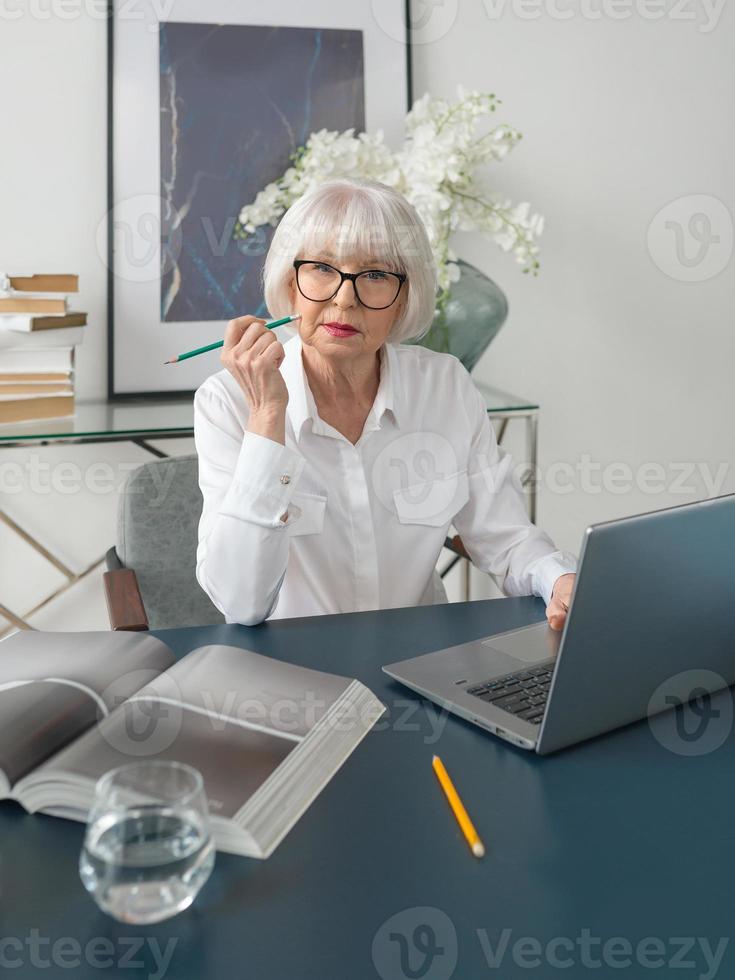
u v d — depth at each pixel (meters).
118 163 2.41
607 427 2.97
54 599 2.61
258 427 1.43
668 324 2.96
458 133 2.32
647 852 0.86
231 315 2.53
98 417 2.29
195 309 2.51
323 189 1.57
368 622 1.38
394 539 1.71
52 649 1.13
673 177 2.87
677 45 2.79
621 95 2.77
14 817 0.89
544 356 2.86
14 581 2.57
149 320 2.48
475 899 0.80
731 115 2.89
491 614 1.42
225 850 0.85
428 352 1.81
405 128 2.58
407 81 2.57
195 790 0.74
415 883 0.82
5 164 2.36
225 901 0.79
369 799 0.94
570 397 2.92
